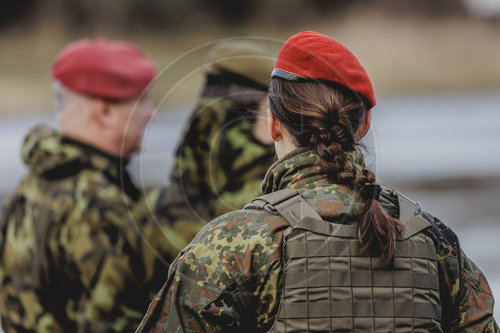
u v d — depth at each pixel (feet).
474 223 60.95
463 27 233.55
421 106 153.28
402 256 11.75
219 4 249.75
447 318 12.49
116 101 20.79
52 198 19.90
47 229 19.74
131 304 19.08
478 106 149.38
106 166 20.10
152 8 249.14
